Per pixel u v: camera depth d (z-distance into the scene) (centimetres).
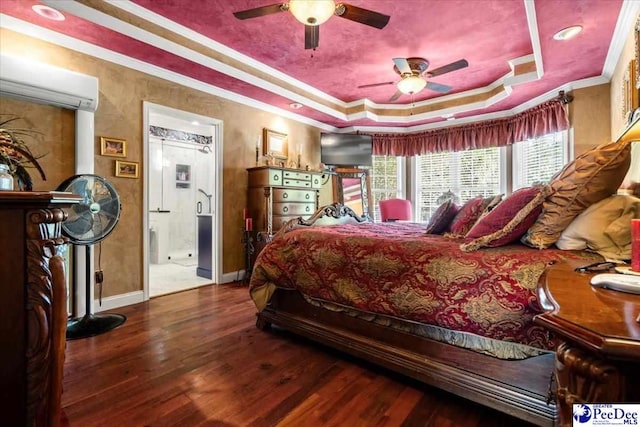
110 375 184
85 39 278
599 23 255
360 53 357
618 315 62
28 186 199
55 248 93
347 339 201
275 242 250
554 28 262
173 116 361
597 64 331
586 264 118
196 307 313
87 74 288
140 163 327
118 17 263
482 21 291
